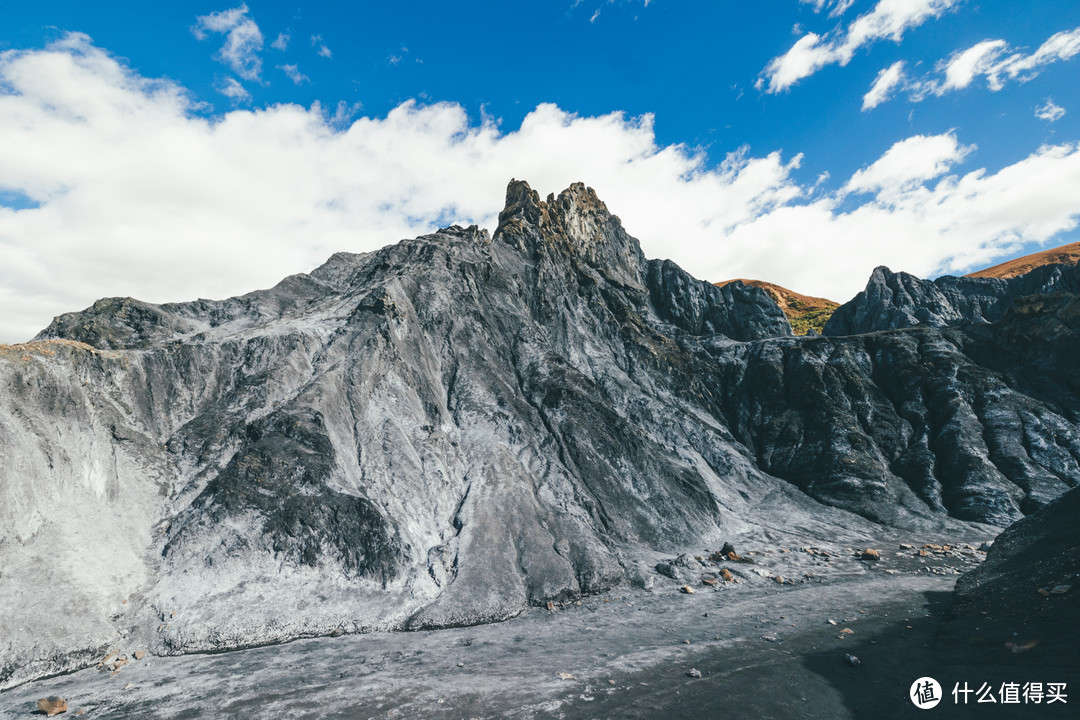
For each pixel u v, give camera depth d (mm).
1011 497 45594
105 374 34906
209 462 33438
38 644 20797
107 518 27844
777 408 62312
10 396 28125
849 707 16828
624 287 82250
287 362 42094
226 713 17547
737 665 20734
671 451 54500
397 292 53188
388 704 17922
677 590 32750
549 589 30812
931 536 43594
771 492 52781
